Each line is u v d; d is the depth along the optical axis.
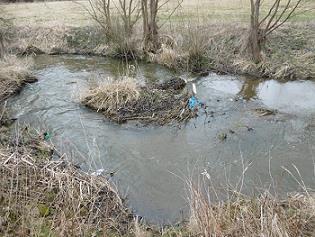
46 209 5.96
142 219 6.53
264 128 9.62
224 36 14.20
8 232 5.39
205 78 12.80
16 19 17.67
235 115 10.33
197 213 5.60
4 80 12.24
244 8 16.91
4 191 6.18
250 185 7.44
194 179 7.64
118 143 9.10
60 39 15.98
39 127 9.83
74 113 10.65
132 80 11.60
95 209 6.32
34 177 6.60
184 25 15.16
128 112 10.54
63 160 7.53
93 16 15.37
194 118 10.20
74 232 5.41
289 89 11.91
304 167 7.99
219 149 8.76
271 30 12.94
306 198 6.17
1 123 9.85
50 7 19.91
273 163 8.16
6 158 6.91
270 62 12.98
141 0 14.62
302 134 9.31
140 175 7.86
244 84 12.32
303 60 12.96
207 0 18.62
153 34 14.52
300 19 15.11
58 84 12.60
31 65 13.95
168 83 12.07
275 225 4.96
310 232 5.27
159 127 9.84
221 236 5.11
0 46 14.31
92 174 7.25
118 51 15.03
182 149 8.80
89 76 13.12
